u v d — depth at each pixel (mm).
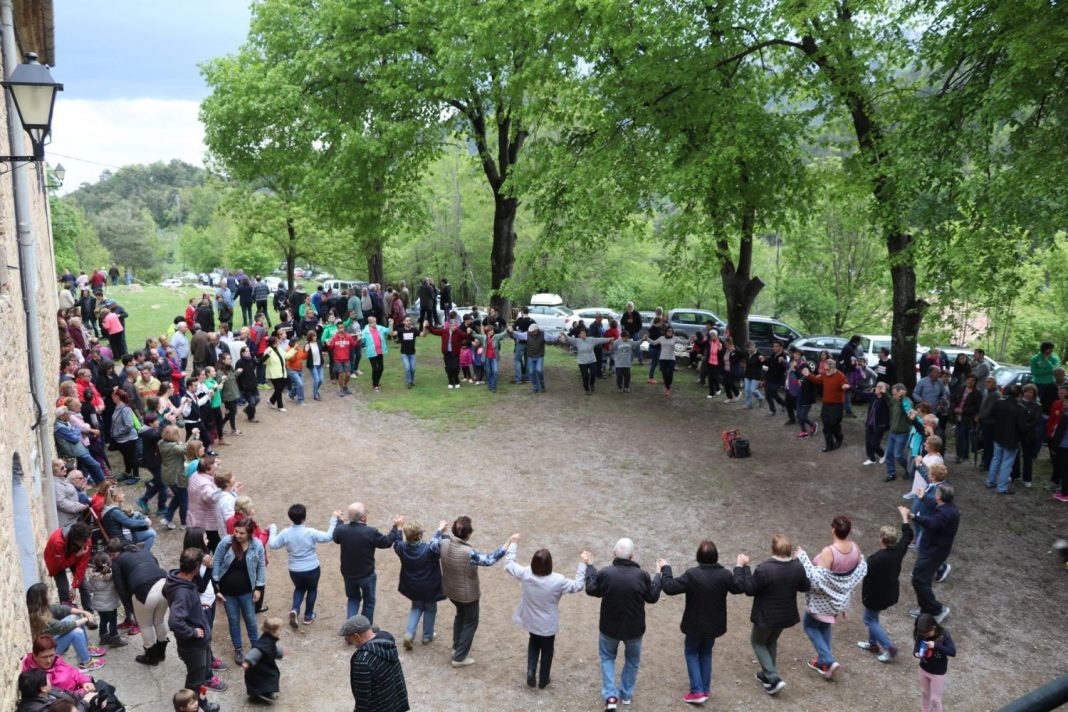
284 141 28594
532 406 20438
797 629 10727
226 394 17250
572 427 18859
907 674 9586
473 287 52000
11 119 10742
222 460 16391
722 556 12766
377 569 12305
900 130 16406
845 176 17859
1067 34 12289
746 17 18203
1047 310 35875
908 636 10453
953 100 14992
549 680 9305
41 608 7668
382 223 27141
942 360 20531
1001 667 9836
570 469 16359
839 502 14648
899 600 11445
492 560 9250
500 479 15844
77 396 13117
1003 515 13750
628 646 8648
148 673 8984
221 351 19391
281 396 20141
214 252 85562
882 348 18812
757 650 9055
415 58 25375
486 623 10719
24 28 14164
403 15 25422
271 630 8422
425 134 25672
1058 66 13469
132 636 9820
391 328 27172
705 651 8836
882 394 15617
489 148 29484
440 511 14320
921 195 15430
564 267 22156
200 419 15953
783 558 8875
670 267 22484
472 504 14641
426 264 50594
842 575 9227
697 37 18484
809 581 8969
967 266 14703
